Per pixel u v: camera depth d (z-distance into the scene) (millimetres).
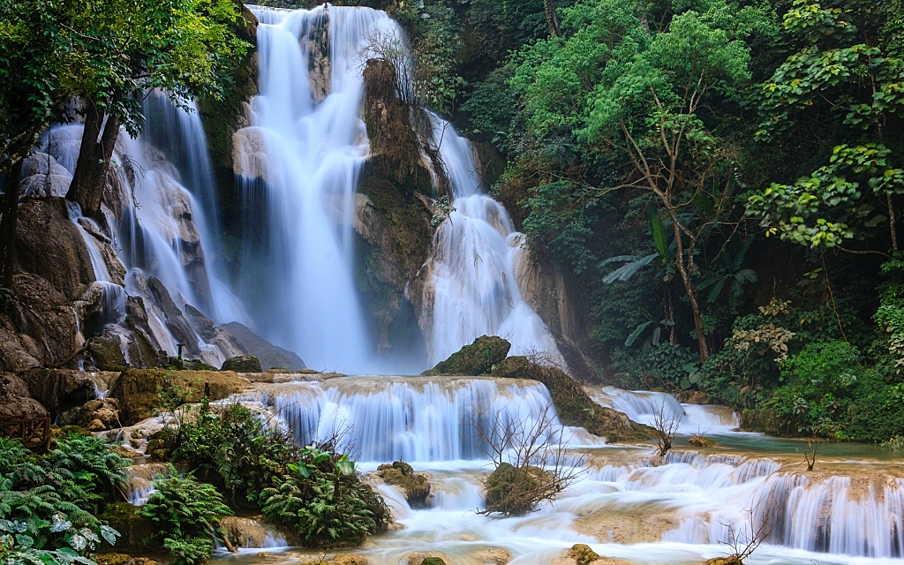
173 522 9258
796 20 18906
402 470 12375
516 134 28094
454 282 24438
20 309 14859
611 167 25625
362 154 25094
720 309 21984
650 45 22031
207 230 22469
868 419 16109
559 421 16484
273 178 23375
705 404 20125
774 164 21609
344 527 10102
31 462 9195
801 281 19812
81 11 13367
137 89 15492
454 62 30172
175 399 12375
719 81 21766
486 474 12977
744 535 10516
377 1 32469
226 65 21734
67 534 8055
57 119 19016
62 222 16578
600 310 24562
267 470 10750
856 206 19312
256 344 19641
